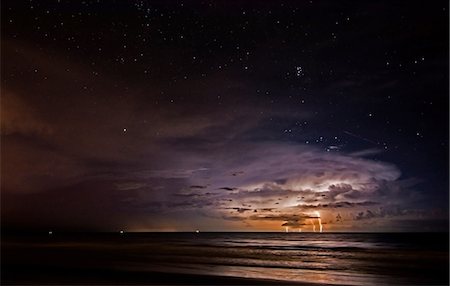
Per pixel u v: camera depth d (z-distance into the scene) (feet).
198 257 89.25
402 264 77.61
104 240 218.18
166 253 100.94
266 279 48.42
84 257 79.82
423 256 100.89
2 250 100.17
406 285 47.26
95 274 49.06
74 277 46.47
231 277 48.96
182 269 60.59
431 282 49.90
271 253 111.75
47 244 138.00
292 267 69.72
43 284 40.98
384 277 54.75
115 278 46.09
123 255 89.20
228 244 186.19
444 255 104.99
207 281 44.93
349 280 51.01
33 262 66.08
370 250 132.46
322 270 64.64
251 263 76.54
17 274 48.67
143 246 141.28
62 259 73.61
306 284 44.29
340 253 114.83
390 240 244.42
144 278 46.55
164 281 44.50
